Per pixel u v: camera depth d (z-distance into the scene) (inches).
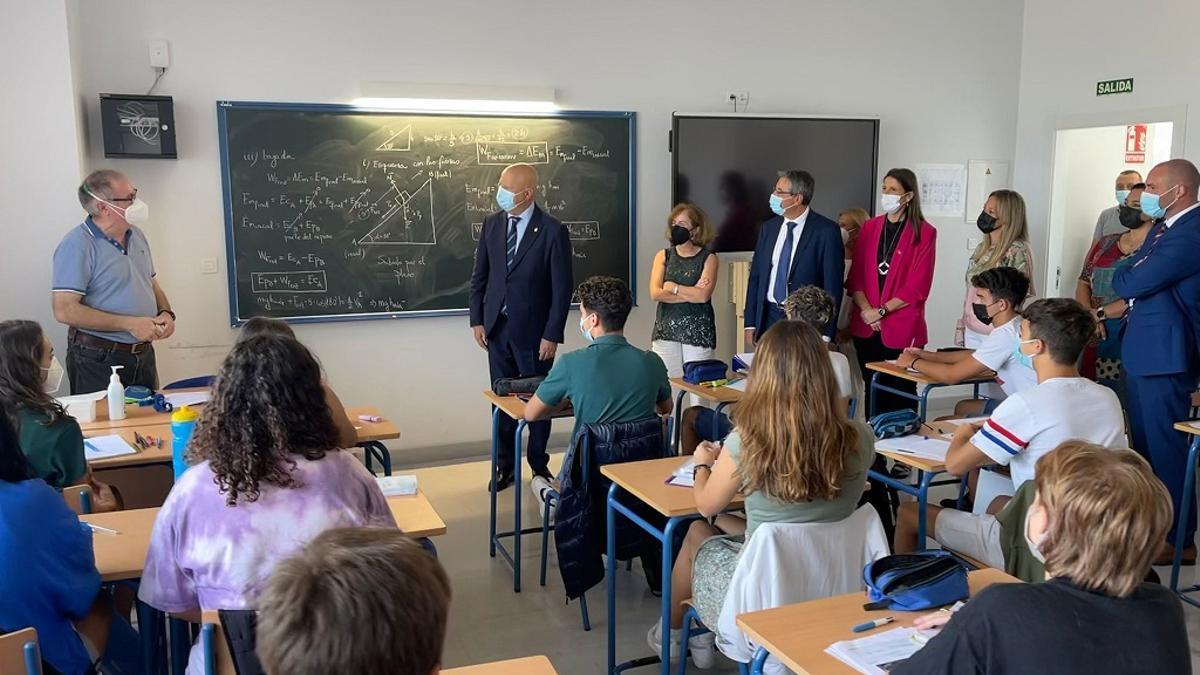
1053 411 102.2
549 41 214.1
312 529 68.4
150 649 90.0
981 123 262.5
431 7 202.8
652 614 134.8
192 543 68.6
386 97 198.7
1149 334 146.9
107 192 153.1
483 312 189.9
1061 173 258.2
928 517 113.3
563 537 120.2
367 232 203.0
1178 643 51.4
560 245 182.7
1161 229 150.7
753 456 84.0
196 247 190.4
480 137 209.5
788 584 83.7
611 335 127.4
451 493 189.9
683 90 228.2
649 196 228.4
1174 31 222.1
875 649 65.5
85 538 76.2
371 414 144.9
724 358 239.3
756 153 233.5
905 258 189.2
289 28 192.1
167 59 182.7
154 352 174.7
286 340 71.2
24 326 105.0
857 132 242.7
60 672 73.5
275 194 194.5
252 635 62.8
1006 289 141.7
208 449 68.2
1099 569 51.1
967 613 53.6
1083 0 244.2
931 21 252.8
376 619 33.9
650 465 115.1
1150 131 265.9
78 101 171.3
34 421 101.7
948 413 263.1
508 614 134.9
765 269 190.2
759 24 233.9
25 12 162.2
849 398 153.6
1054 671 50.0
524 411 136.4
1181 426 136.9
